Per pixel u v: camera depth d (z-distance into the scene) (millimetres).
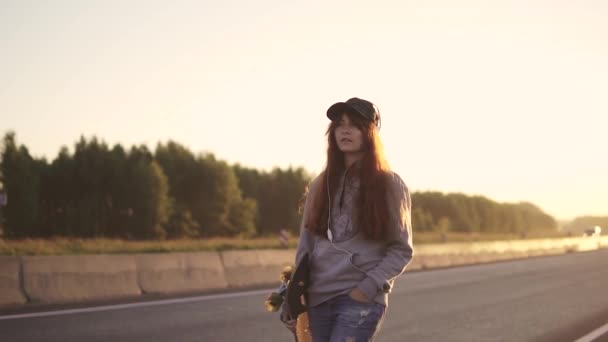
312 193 3457
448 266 30828
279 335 8859
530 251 46875
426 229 142625
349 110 3359
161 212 82625
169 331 8930
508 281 20500
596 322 11266
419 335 9555
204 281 14883
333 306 3309
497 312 12500
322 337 3367
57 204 80000
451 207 182000
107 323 9359
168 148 93938
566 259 39219
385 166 3332
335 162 3412
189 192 92625
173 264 14195
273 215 111000
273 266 17750
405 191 3332
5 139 72562
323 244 3357
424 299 14680
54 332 8453
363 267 3268
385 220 3221
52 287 11312
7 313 9891
